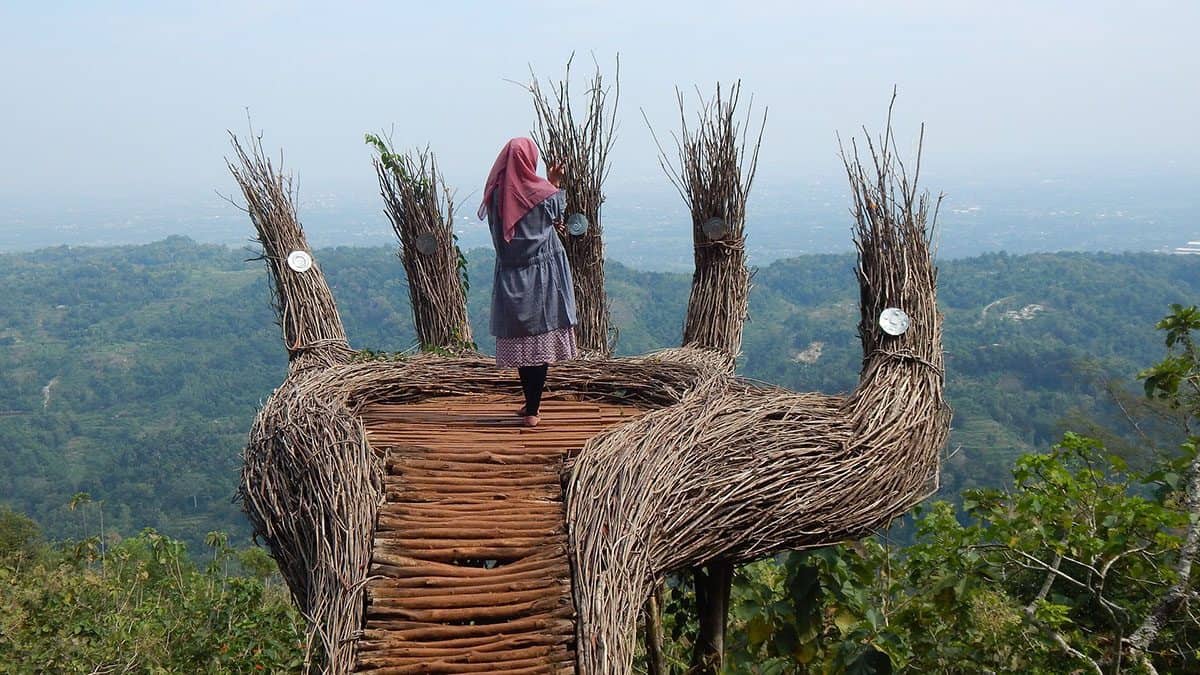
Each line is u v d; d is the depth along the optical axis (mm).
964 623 5445
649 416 5039
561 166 5426
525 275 5184
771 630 5234
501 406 6035
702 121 7551
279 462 4957
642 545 4008
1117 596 5609
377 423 5492
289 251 7621
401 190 8523
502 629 3711
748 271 7715
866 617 5152
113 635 7387
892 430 4996
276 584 10328
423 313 8531
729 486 4434
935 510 5711
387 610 3762
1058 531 5250
